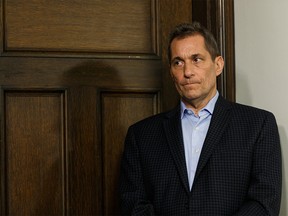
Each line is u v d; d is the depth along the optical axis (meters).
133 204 2.04
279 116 2.24
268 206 1.88
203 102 2.06
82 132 2.44
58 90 2.42
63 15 2.44
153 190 2.04
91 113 2.45
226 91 2.45
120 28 2.50
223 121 2.03
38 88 2.39
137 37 2.51
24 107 2.38
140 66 2.51
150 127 2.15
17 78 2.38
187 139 2.07
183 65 2.02
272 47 2.26
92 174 2.44
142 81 2.51
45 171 2.39
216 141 1.99
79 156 2.43
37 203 2.38
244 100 2.42
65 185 2.42
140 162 2.11
